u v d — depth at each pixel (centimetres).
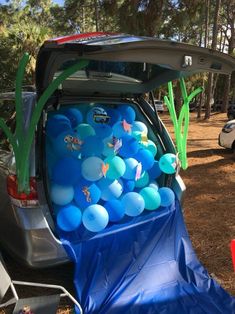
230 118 2327
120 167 327
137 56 264
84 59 262
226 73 320
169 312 293
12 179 298
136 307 296
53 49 259
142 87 383
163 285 325
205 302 306
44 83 295
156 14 1783
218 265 379
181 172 767
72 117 336
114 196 334
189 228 472
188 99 394
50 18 3638
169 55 278
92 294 299
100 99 364
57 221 304
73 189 316
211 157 919
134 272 328
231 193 625
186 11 1967
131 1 1781
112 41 258
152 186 373
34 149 298
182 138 400
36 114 269
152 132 392
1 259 319
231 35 3225
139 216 354
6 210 310
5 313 291
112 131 341
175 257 356
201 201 582
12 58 1384
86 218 310
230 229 470
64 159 310
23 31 1448
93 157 315
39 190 295
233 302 306
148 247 346
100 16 2541
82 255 305
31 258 296
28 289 329
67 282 341
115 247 325
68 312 297
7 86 1348
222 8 3222
